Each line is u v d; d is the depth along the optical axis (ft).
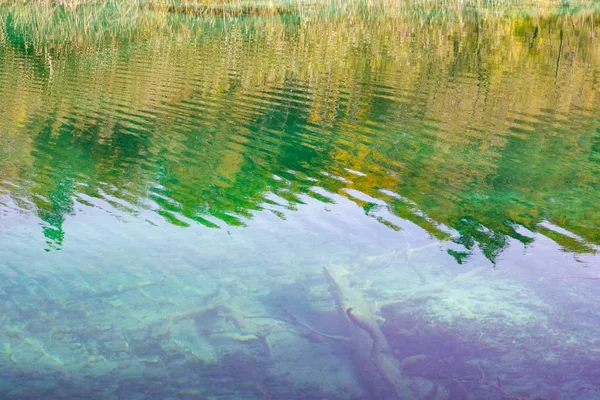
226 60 66.80
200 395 18.10
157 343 20.61
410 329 21.47
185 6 103.86
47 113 46.57
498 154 39.11
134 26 88.28
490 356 19.95
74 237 27.66
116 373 19.02
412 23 95.25
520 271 25.26
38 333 20.90
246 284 24.31
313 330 21.52
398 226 29.22
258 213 30.48
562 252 26.78
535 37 83.82
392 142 41.24
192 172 35.63
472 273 25.12
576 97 52.90
